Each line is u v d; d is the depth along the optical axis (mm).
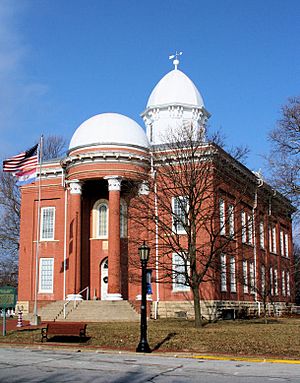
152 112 58625
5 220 69125
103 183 46875
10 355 22438
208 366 19422
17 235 68938
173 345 25016
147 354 23344
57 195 49562
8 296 30281
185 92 59000
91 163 44500
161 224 37594
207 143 38781
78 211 45469
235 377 16609
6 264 71250
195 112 58531
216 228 38688
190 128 47938
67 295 45125
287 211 40062
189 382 15500
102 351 24312
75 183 45531
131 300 42781
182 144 39406
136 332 29031
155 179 39469
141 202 38688
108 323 36531
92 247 47875
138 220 41344
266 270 52500
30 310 44469
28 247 50125
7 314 49938
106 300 42000
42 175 50188
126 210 45750
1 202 69125
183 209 35500
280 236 65312
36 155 42875
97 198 48719
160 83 60188
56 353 23578
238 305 46750
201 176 36094
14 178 69062
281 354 22594
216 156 38312
